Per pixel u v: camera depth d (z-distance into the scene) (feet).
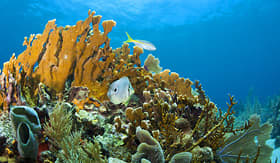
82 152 6.34
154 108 8.52
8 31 173.17
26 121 5.78
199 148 7.66
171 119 7.30
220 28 261.85
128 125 8.02
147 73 13.56
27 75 10.44
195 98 10.24
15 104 9.51
